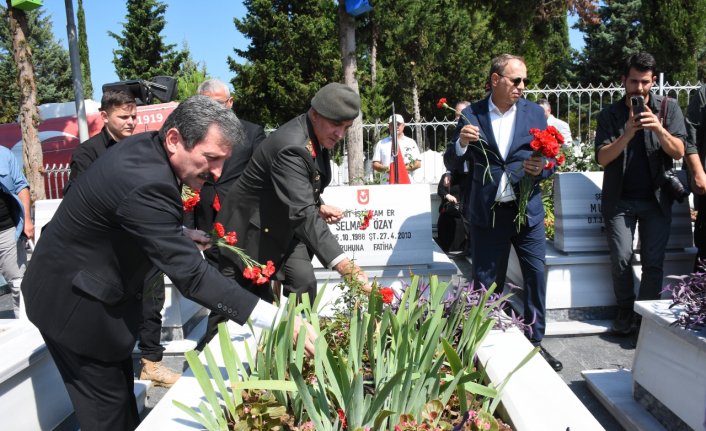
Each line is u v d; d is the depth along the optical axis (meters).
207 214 4.07
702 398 2.65
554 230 5.09
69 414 2.85
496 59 3.81
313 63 26.77
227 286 2.05
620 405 3.25
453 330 2.39
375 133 9.43
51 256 2.07
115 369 2.24
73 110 14.61
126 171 1.94
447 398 1.92
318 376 1.85
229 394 2.04
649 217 4.33
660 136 4.02
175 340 4.73
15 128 15.36
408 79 23.91
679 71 18.94
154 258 1.96
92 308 2.07
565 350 4.36
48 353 2.63
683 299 2.83
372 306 2.13
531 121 3.85
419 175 9.60
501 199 3.84
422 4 20.34
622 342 4.47
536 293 3.95
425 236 4.88
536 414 1.88
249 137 4.17
